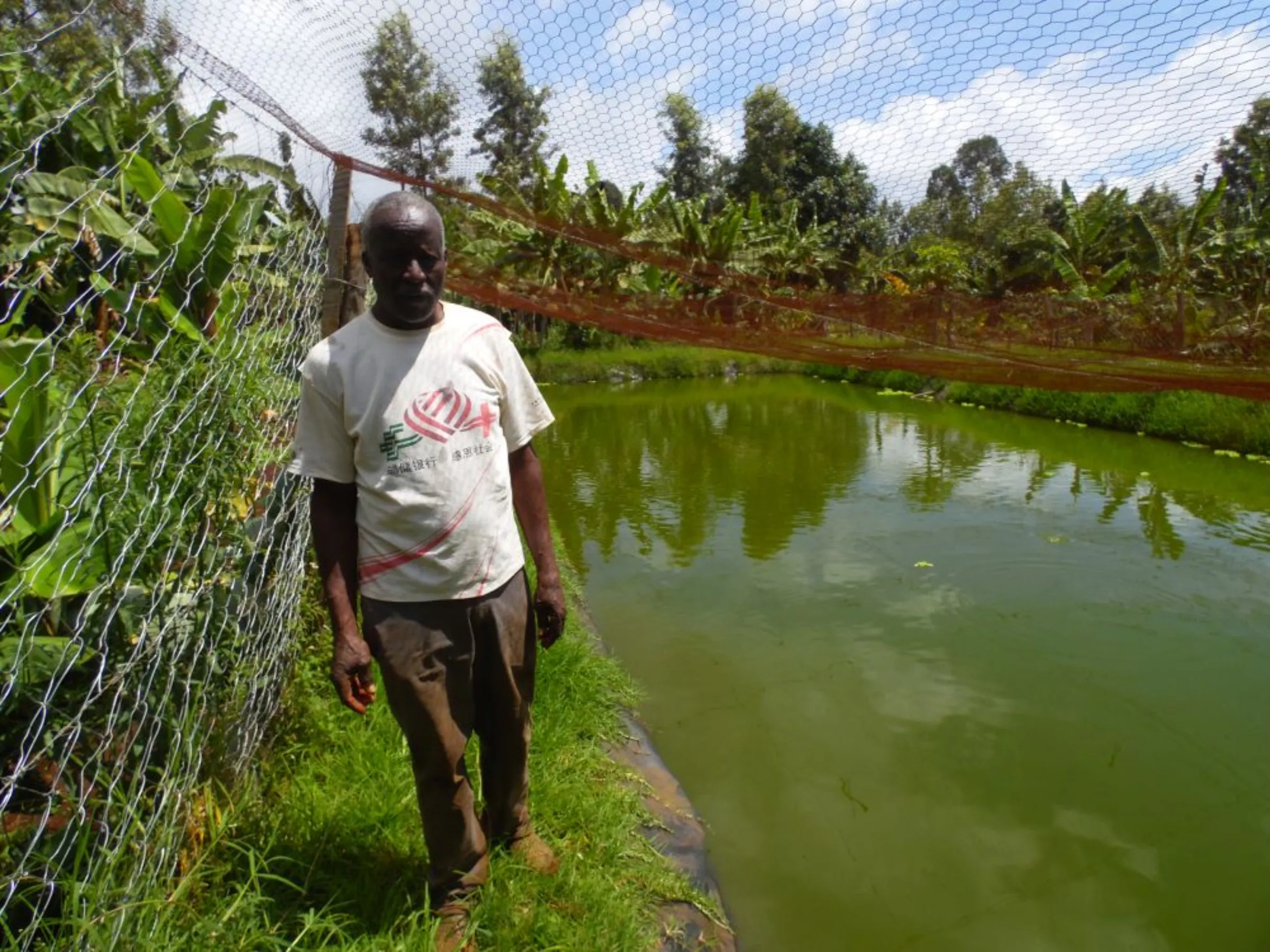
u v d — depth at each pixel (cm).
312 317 308
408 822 221
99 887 144
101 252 221
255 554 228
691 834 265
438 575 172
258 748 236
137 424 181
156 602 171
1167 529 628
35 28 283
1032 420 1196
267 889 189
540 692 314
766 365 2119
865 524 661
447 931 183
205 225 219
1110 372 316
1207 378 301
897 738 343
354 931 183
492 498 177
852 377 1828
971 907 247
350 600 178
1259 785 310
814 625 460
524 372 188
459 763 182
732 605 492
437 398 170
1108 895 253
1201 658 414
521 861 209
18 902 157
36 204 271
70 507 153
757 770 318
